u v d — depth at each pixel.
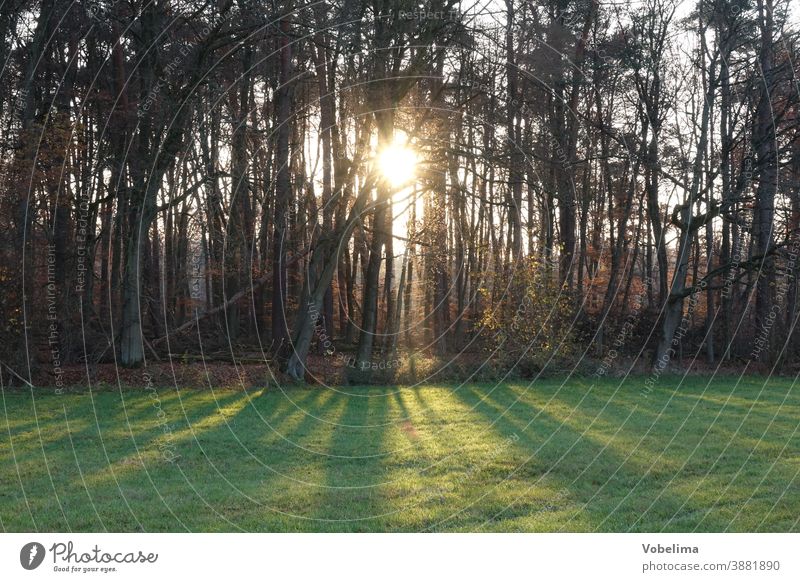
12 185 18.41
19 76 20.27
